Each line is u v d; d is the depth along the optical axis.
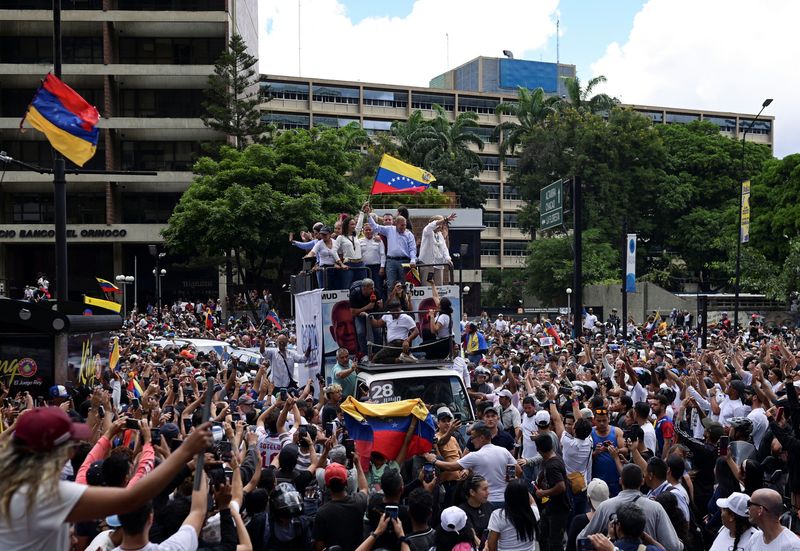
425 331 13.54
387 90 83.75
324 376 13.38
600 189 59.91
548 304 63.22
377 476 8.36
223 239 44.19
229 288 47.94
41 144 53.62
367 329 13.02
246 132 51.34
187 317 38.53
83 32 53.41
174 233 45.38
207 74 53.00
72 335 13.79
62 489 3.16
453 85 108.31
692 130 72.44
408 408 8.51
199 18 52.72
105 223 54.59
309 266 15.98
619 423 10.97
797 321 50.62
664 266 68.81
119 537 5.19
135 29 53.88
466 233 54.62
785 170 55.66
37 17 51.81
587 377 15.07
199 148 55.53
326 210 47.06
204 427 3.33
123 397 15.16
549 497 8.35
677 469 7.67
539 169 63.06
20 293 54.78
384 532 5.93
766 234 55.53
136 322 35.12
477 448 8.58
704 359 16.20
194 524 4.02
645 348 21.44
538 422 9.08
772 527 5.68
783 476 8.76
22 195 54.53
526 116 68.19
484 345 21.09
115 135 53.84
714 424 8.86
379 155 64.12
